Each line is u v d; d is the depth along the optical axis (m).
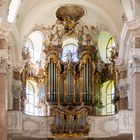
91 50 31.84
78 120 29.47
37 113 31.55
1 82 25.70
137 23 25.56
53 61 31.59
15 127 27.97
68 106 30.64
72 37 32.34
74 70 31.42
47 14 31.92
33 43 32.53
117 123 28.77
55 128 29.31
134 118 25.27
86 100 31.05
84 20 32.25
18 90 29.94
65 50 32.25
